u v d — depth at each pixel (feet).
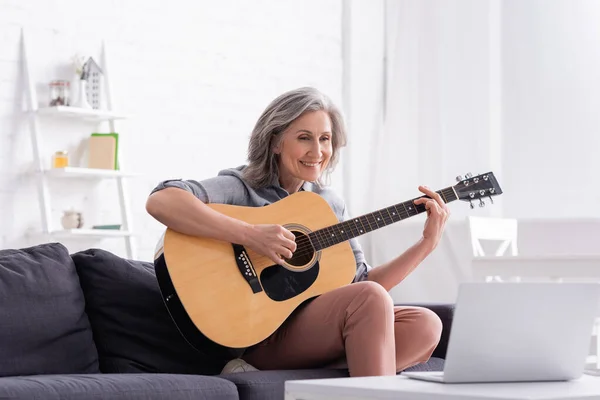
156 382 7.36
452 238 18.53
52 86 15.57
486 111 18.54
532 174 17.95
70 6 15.98
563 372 6.35
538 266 11.46
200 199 8.93
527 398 5.19
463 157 18.78
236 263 8.60
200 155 17.61
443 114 19.06
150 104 16.98
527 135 18.04
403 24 19.71
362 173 20.01
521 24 18.19
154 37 17.06
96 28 16.30
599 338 13.94
